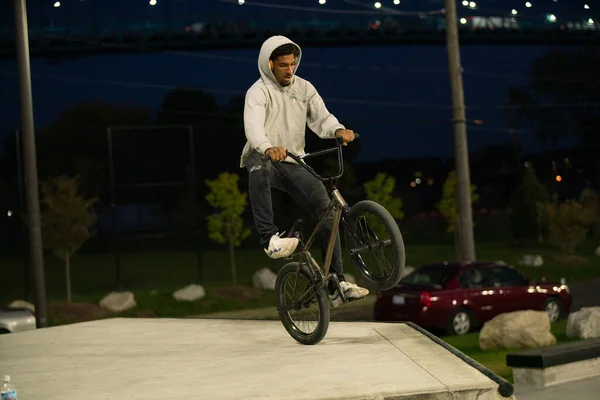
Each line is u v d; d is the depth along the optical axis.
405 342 6.45
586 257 40.28
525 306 20.31
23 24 16.50
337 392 4.92
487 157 75.50
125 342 7.34
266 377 5.45
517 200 46.16
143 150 73.38
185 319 8.68
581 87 73.69
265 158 6.18
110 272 39.91
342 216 6.45
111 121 73.06
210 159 74.81
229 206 32.06
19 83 16.69
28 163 16.73
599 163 75.69
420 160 70.12
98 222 64.19
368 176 69.62
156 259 46.06
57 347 7.28
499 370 12.57
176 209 68.12
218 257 46.47
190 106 75.12
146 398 5.06
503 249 43.94
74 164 71.31
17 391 5.50
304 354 6.23
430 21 47.94
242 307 27.94
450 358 5.75
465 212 22.55
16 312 16.38
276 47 6.42
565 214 40.34
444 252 45.12
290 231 6.53
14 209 56.06
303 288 6.86
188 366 6.00
